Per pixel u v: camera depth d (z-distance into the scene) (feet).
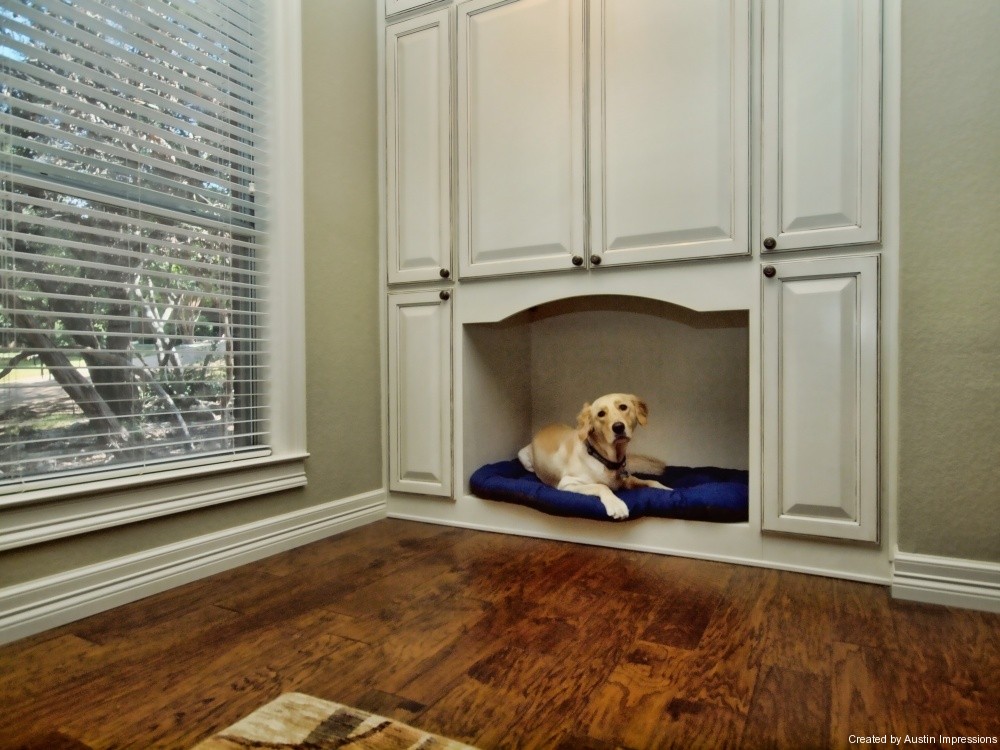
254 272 6.57
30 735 3.23
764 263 5.92
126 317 5.20
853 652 4.21
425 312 7.70
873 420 5.49
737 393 7.68
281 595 5.32
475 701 3.57
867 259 5.49
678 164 6.24
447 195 7.50
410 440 7.85
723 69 6.05
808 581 5.65
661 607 5.03
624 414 6.94
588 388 8.63
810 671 3.94
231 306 6.51
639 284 6.49
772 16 5.82
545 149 6.89
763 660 4.09
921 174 5.19
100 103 5.20
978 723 3.34
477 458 7.82
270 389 6.72
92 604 4.86
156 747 3.13
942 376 5.14
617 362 8.42
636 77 6.43
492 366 8.11
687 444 7.98
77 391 5.04
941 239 5.13
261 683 3.78
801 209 5.73
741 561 6.12
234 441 6.48
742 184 5.95
